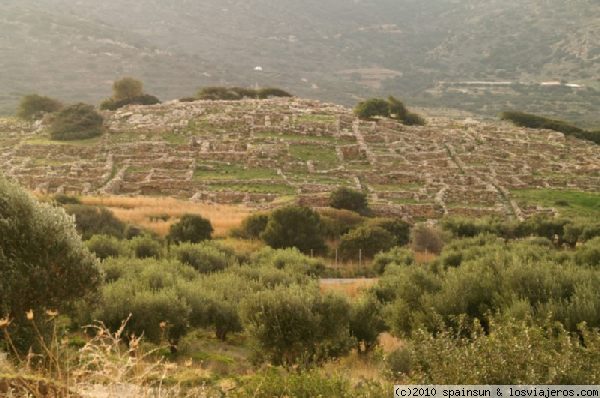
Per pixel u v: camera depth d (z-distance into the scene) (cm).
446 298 2038
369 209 7544
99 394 909
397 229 6200
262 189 8462
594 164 10456
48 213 1562
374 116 12594
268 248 4869
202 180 8638
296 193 8325
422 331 1105
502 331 1069
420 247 5672
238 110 11819
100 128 10600
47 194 7119
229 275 3131
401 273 3073
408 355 1515
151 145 9875
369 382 1144
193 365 1833
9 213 1505
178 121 11088
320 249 5541
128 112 11644
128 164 9281
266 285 3119
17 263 1451
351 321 2264
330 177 9219
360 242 5403
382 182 9244
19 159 9288
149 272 2756
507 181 9438
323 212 6719
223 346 2359
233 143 10075
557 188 9381
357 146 10325
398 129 11750
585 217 7269
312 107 12719
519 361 959
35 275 1448
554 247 5550
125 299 2119
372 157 9981
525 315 1577
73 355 1388
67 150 9669
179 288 2512
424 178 9300
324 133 10806
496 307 1909
